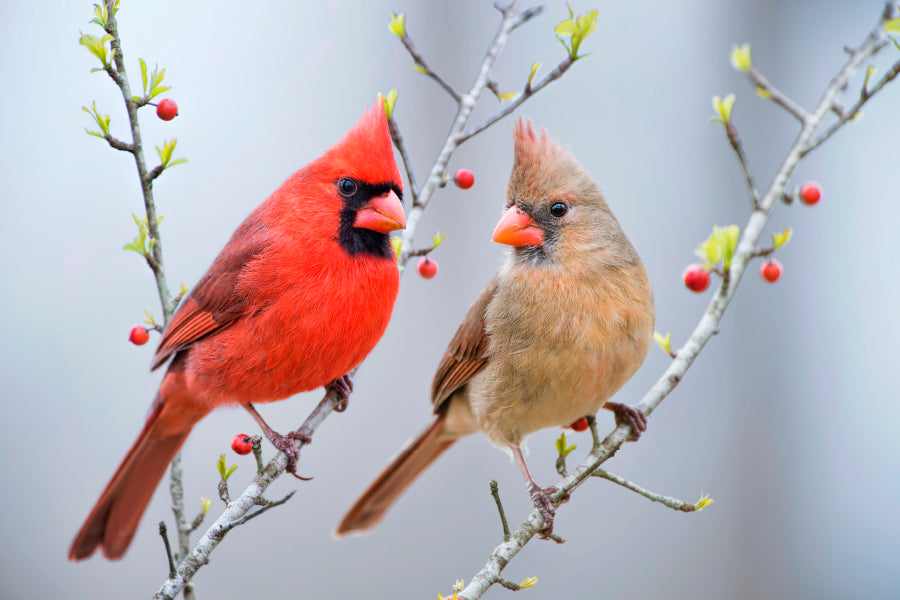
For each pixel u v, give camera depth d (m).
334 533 3.56
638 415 3.49
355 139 3.50
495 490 3.45
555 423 3.52
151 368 3.52
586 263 3.50
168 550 3.42
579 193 3.50
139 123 3.47
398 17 3.52
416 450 3.56
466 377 3.53
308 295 3.49
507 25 3.54
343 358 3.50
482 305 3.52
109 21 3.46
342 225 3.50
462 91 3.80
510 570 3.70
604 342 3.49
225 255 3.51
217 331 3.51
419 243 3.77
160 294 3.50
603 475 3.48
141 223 3.49
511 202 3.51
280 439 3.51
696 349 3.50
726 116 3.49
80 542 3.54
